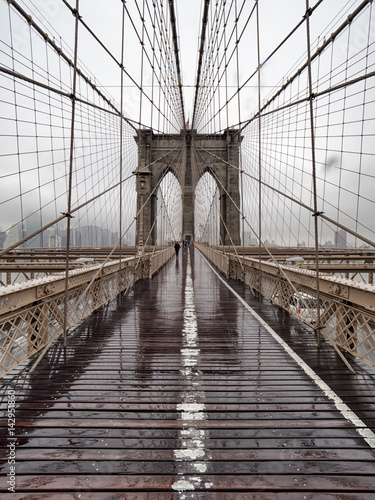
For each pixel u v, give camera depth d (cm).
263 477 135
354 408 189
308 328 371
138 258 759
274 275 486
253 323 393
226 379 230
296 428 169
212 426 170
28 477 134
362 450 151
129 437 161
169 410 187
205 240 2930
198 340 324
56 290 296
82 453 148
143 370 246
